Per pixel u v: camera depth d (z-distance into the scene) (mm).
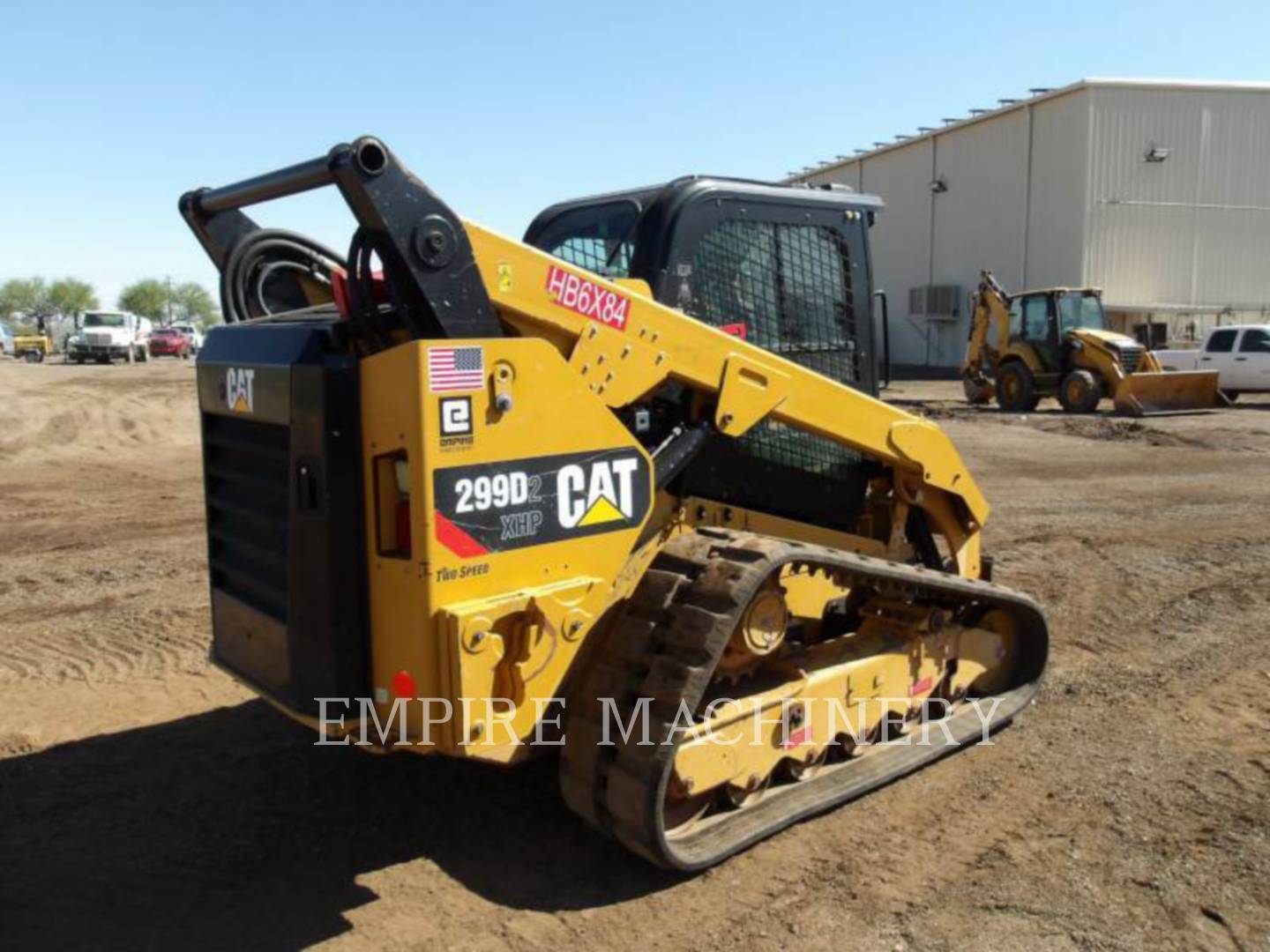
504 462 3330
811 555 3877
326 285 4910
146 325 41125
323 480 3293
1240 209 31781
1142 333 29422
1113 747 4750
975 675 5012
